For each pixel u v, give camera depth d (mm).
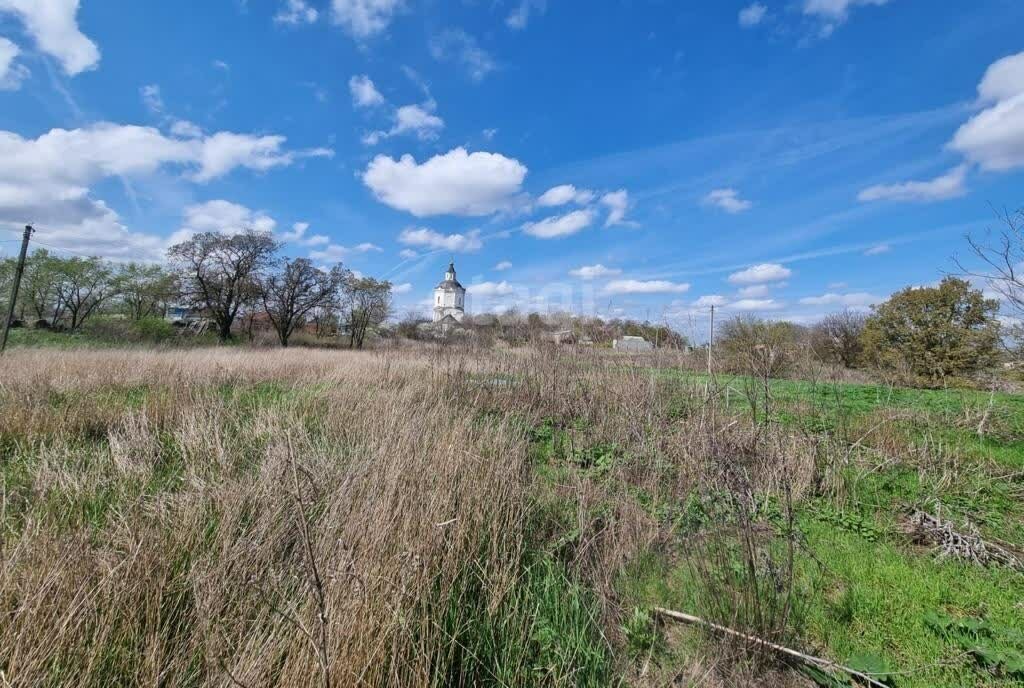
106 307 32781
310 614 1949
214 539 2668
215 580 2197
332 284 36719
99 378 8609
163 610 2182
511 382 7500
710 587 2643
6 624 1889
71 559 2172
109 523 2857
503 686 2092
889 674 2238
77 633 1895
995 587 3057
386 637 1964
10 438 4895
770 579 2592
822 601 2859
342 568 2039
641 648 2502
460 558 2643
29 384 7012
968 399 7812
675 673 2324
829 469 4867
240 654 1909
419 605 2225
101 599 2051
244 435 5055
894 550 3625
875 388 10055
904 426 6637
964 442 6082
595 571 3053
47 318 31344
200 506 2914
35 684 1712
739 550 2852
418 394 6836
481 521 2953
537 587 2686
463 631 2316
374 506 2604
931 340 15391
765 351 4844
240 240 32281
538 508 3645
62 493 3312
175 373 9406
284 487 2939
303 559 2285
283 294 34344
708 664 2369
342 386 8008
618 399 6582
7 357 11219
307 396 7512
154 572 2252
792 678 2311
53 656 1799
